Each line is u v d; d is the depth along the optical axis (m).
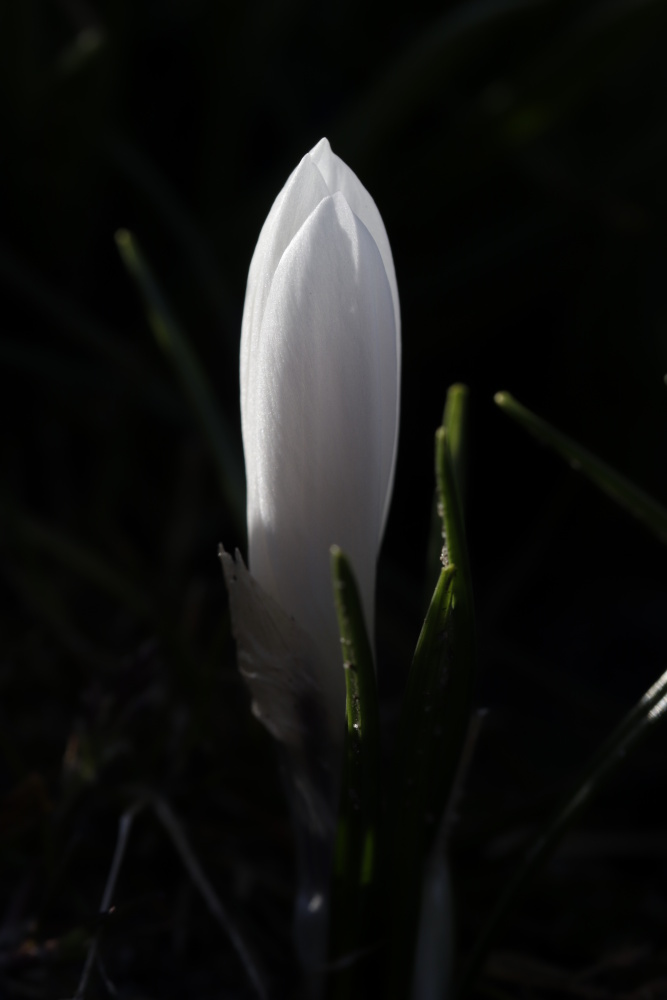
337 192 0.24
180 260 0.51
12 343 0.45
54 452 0.47
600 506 0.48
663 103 0.51
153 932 0.28
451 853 0.29
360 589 0.25
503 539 0.49
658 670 0.42
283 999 0.28
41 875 0.29
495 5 0.41
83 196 0.48
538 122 0.43
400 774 0.25
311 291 0.24
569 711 0.39
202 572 0.45
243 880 0.29
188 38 0.53
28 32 0.41
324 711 0.25
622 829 0.32
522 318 0.52
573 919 0.29
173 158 0.54
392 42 0.54
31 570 0.35
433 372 0.52
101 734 0.29
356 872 0.25
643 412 0.48
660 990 0.27
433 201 0.48
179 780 0.30
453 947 0.26
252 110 0.53
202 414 0.31
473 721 0.26
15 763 0.29
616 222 0.46
